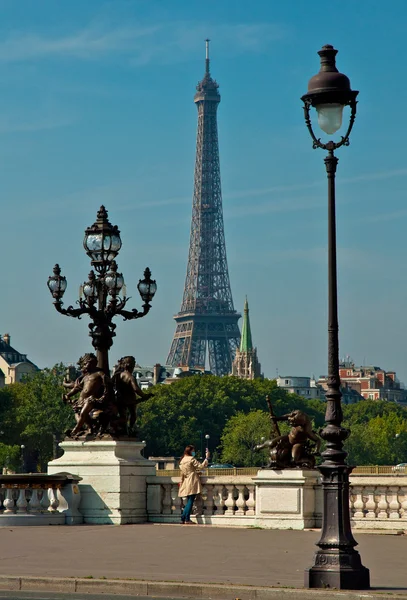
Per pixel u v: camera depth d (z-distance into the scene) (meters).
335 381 38.16
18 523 52.94
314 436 53.06
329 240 39.06
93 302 57.06
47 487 54.03
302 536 48.97
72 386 56.94
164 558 42.31
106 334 57.25
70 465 55.44
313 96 39.06
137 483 55.31
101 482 54.78
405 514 51.47
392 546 46.03
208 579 37.34
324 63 39.53
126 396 56.62
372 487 52.06
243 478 54.00
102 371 56.84
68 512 54.28
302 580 37.31
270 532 50.69
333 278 38.78
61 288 56.66
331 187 39.31
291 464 52.69
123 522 54.28
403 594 34.69
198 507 54.91
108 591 36.72
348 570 36.09
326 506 36.94
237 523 53.38
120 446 55.47
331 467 37.00
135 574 38.44
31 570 39.44
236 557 42.56
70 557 42.69
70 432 56.41
